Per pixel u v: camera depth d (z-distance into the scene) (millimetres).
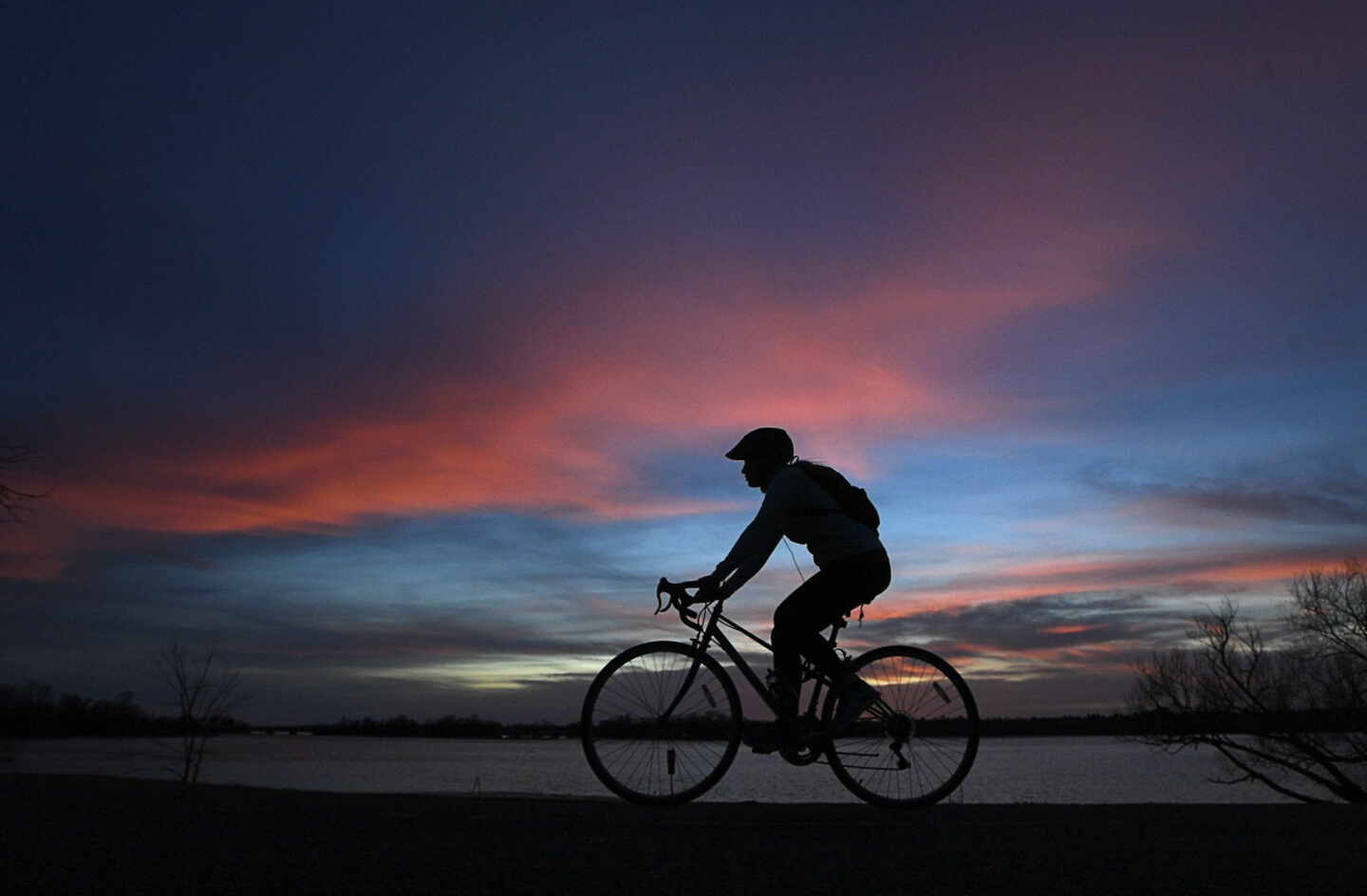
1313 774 25500
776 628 5199
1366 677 24719
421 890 3252
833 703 5246
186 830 4316
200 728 14711
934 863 3678
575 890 3264
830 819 4793
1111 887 3336
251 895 3207
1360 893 3283
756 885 3350
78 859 3676
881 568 5195
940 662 5395
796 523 5195
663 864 3641
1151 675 27625
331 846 3951
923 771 5273
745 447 5520
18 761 16188
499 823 4566
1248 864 3670
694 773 5266
